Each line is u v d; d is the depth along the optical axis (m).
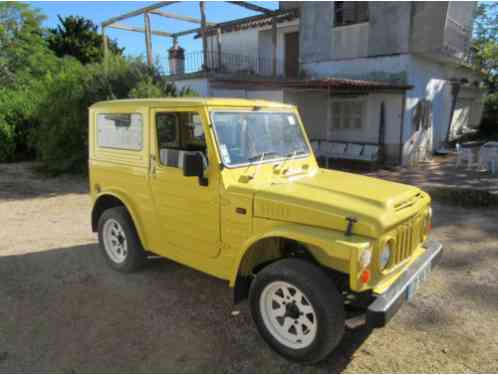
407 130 13.77
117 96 10.45
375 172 12.16
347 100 14.70
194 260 3.78
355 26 14.30
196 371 2.96
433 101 15.62
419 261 3.33
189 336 3.40
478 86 21.23
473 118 22.80
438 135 16.73
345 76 14.91
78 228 6.53
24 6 23.42
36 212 7.61
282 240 3.35
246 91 15.09
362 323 3.09
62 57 27.52
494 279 4.51
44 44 25.02
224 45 21.22
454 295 4.13
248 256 3.28
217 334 3.43
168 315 3.74
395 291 2.83
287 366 3.02
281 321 3.13
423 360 3.08
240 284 3.37
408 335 3.42
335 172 4.25
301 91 14.30
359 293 2.96
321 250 2.99
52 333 3.44
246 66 19.69
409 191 3.55
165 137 3.92
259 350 3.21
